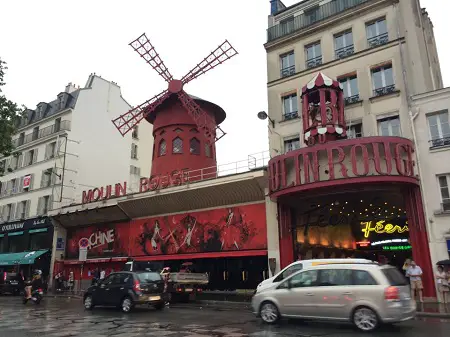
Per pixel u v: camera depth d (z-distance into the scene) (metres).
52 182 28.56
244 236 18.55
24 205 30.53
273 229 17.62
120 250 23.67
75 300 18.52
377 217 18.41
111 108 32.72
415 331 7.98
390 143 13.80
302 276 9.05
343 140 14.09
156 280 12.88
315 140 15.20
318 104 16.25
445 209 13.92
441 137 14.52
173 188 20.53
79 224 26.52
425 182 14.38
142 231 22.77
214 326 9.08
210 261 20.81
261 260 19.05
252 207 18.64
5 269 30.11
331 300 8.41
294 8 19.69
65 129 29.02
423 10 19.88
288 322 9.44
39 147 30.83
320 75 15.45
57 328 9.18
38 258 27.56
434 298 13.46
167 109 25.47
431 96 14.87
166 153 24.50
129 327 9.13
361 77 16.67
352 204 17.36
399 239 21.83
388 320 7.78
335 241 21.19
